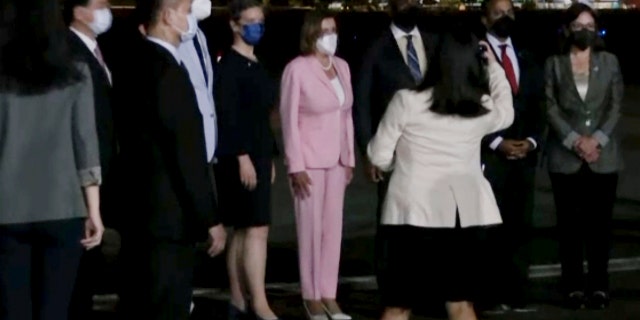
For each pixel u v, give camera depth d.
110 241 12.03
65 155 6.98
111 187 7.58
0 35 6.87
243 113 8.99
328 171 9.45
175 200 7.23
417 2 9.48
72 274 7.12
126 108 7.25
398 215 7.79
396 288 7.87
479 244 7.84
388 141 7.77
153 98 7.11
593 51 9.92
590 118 9.87
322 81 9.34
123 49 7.37
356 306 10.12
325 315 9.47
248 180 9.02
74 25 7.82
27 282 7.05
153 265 7.27
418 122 7.73
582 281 10.12
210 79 8.80
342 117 9.49
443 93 7.68
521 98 9.59
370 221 13.60
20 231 6.96
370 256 11.91
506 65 9.59
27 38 6.86
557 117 9.89
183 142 7.10
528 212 9.76
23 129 6.91
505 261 9.77
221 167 9.07
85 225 7.12
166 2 7.15
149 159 7.20
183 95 7.12
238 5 9.00
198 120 7.17
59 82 6.90
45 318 7.04
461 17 9.70
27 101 6.90
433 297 7.82
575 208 10.01
